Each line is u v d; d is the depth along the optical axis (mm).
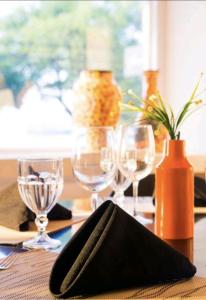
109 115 2129
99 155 1329
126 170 1390
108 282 732
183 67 2393
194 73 2283
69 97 2594
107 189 2117
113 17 2627
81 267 744
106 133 1372
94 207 1359
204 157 2154
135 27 2650
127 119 2516
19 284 795
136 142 1380
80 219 1325
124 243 767
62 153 2461
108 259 744
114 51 2639
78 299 715
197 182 1689
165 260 781
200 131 2188
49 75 2572
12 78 2543
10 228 1201
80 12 2584
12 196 1294
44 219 1101
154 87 2164
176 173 1073
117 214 805
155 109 1113
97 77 2119
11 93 2545
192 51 2301
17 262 924
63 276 758
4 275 844
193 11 2279
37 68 2561
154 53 2600
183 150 1088
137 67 2658
